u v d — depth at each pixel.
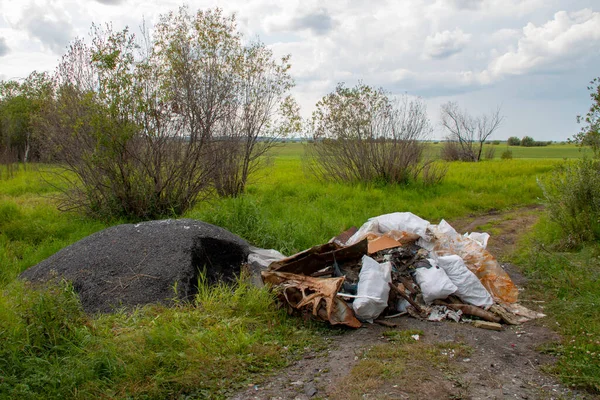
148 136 10.15
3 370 3.79
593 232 8.38
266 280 5.82
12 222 9.70
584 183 8.59
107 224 9.91
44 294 4.52
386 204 12.64
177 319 4.90
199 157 10.92
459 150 39.59
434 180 17.02
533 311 5.80
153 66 10.49
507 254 8.68
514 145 92.81
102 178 10.24
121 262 6.23
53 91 10.77
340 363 4.45
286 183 16.50
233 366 4.30
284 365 4.43
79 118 9.66
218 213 9.14
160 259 6.19
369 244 6.43
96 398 3.69
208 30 11.25
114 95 9.70
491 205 14.18
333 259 6.05
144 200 10.39
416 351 4.64
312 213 10.82
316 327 5.32
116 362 4.06
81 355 4.14
